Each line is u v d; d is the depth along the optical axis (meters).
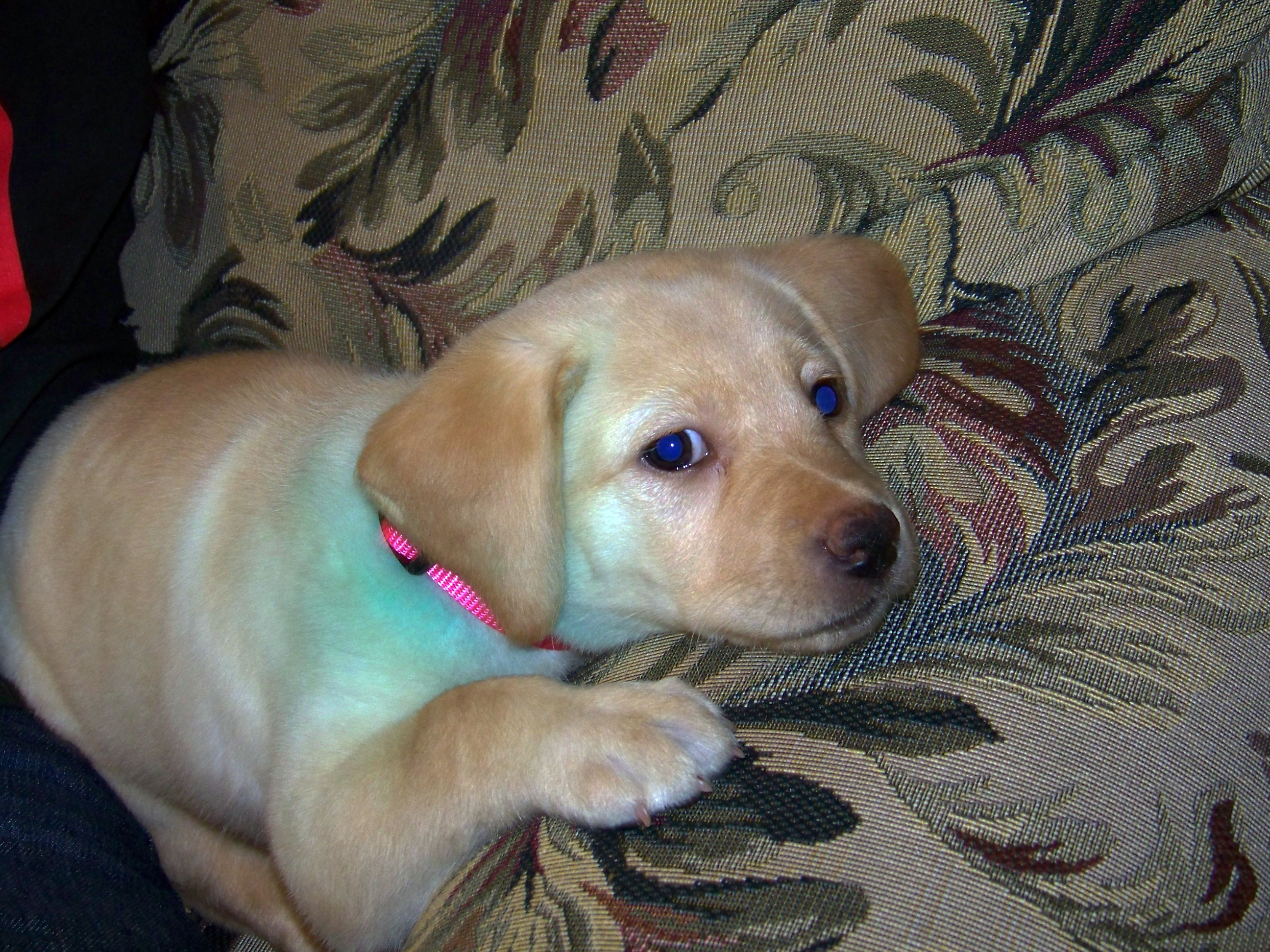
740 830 0.30
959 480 0.35
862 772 0.30
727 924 0.28
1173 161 0.37
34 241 0.47
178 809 0.47
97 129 0.48
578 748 0.34
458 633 0.40
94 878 0.41
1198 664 0.30
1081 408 0.35
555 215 0.45
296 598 0.41
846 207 0.42
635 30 0.43
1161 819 0.28
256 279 0.50
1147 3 0.38
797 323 0.41
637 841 0.31
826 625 0.35
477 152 0.46
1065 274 0.38
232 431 0.45
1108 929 0.27
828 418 0.40
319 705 0.39
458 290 0.47
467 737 0.36
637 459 0.39
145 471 0.45
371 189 0.48
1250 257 0.37
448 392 0.38
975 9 0.39
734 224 0.43
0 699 0.47
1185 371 0.34
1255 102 0.37
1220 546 0.31
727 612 0.37
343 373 0.46
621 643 0.42
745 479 0.38
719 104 0.42
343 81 0.48
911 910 0.27
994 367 0.37
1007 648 0.31
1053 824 0.28
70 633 0.45
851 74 0.41
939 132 0.40
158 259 0.52
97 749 0.46
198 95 0.50
